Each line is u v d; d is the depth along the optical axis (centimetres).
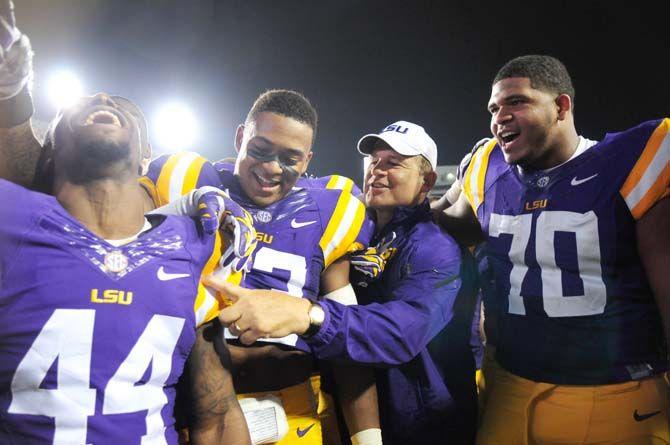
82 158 129
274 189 185
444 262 205
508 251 202
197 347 146
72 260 124
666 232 176
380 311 187
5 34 144
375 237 227
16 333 118
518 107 197
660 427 185
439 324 199
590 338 186
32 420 118
